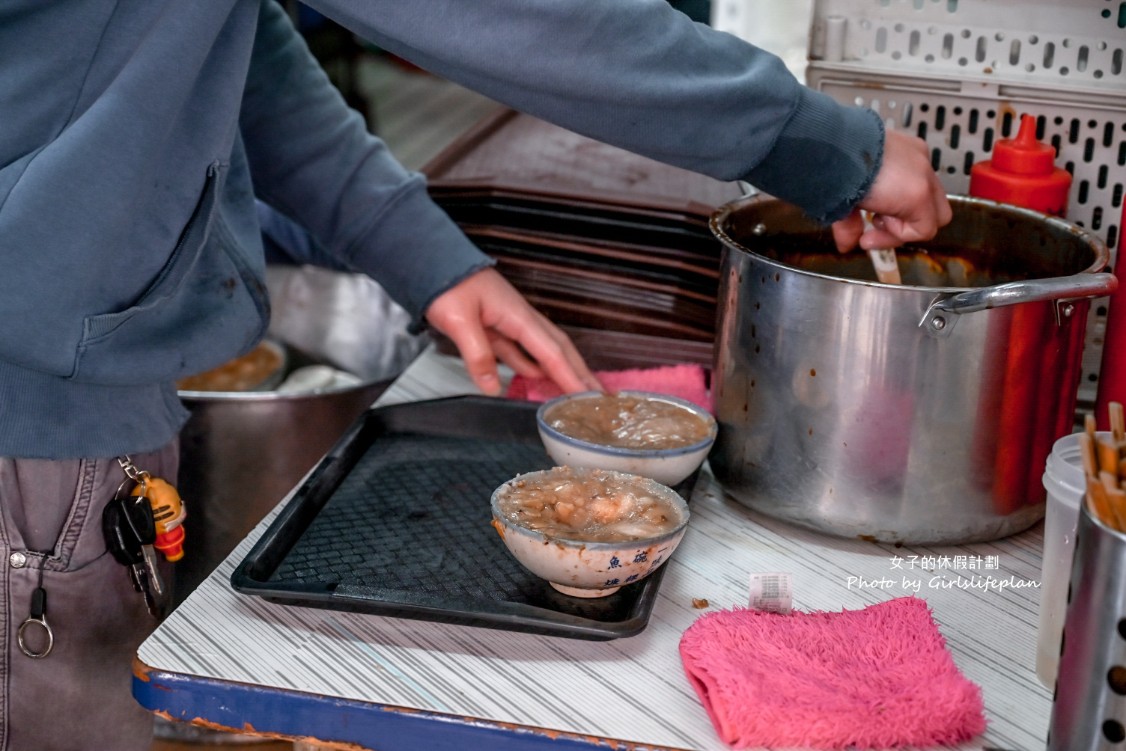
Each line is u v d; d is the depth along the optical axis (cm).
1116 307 120
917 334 103
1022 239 125
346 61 377
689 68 101
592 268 153
